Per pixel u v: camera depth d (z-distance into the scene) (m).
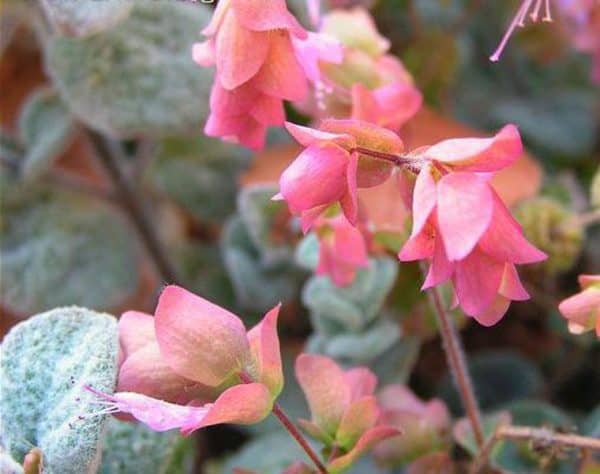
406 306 0.25
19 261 0.29
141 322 0.19
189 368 0.18
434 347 0.28
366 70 0.22
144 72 0.26
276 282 0.28
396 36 0.31
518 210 0.25
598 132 0.34
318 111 0.22
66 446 0.18
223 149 0.30
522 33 0.33
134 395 0.17
